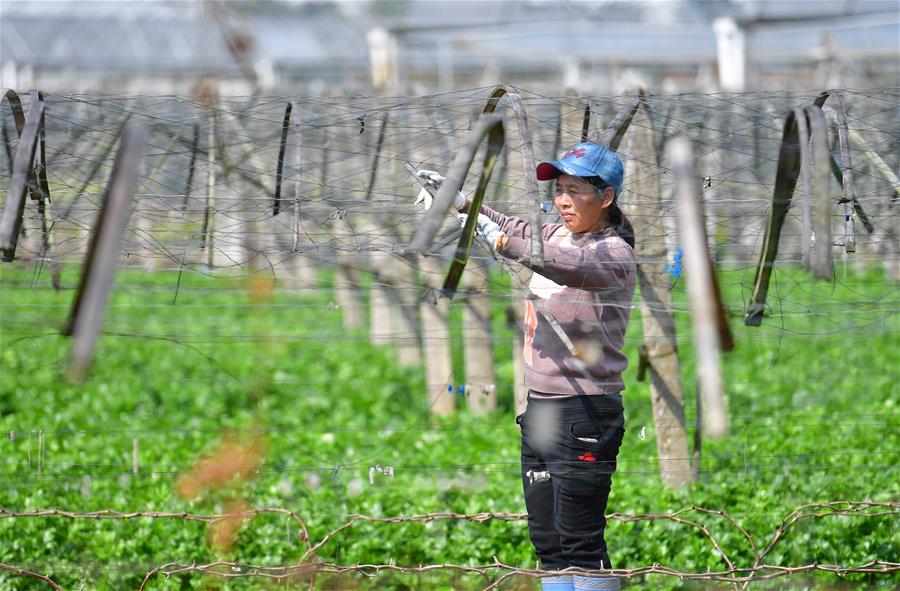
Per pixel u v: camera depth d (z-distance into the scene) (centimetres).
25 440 2469
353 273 3002
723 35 5034
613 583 1527
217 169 1809
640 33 6850
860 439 2447
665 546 1848
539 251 1322
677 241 1727
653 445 2452
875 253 1866
